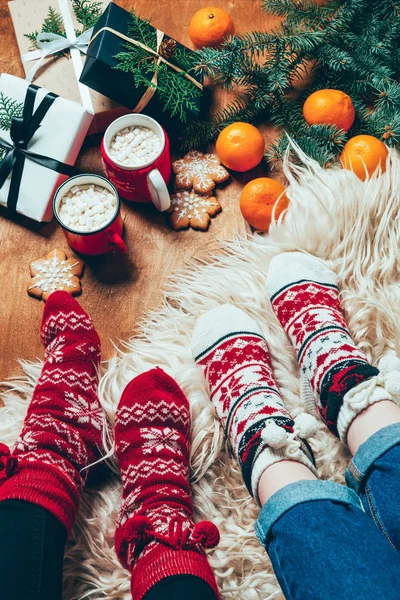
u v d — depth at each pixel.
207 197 1.11
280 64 1.03
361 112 1.09
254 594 0.94
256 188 1.04
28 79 1.08
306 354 0.97
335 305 1.04
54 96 1.04
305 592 0.67
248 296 1.08
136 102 1.04
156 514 0.87
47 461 0.90
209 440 1.01
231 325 1.04
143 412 0.98
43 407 0.97
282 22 1.07
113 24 1.01
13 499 0.83
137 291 1.10
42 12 1.12
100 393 1.02
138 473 0.94
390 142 1.06
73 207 1.03
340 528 0.69
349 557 0.67
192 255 1.11
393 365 0.87
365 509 0.77
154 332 1.07
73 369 1.01
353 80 1.08
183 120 1.05
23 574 0.78
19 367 1.07
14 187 1.06
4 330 1.08
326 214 1.06
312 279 1.05
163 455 0.96
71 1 1.12
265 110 1.14
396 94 1.01
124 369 1.05
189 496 0.95
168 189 1.12
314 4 1.07
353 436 0.83
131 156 1.02
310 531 0.70
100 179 1.03
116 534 0.91
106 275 1.10
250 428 0.88
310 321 1.00
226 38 1.07
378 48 1.02
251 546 0.96
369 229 1.07
